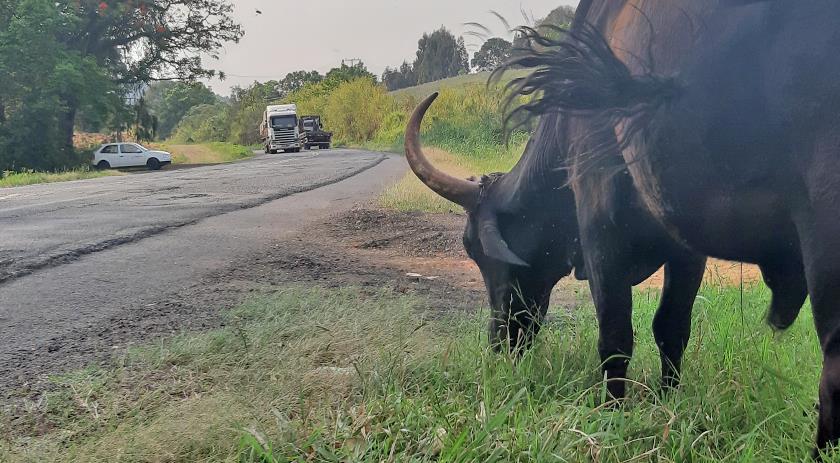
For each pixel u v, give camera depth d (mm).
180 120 151250
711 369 4148
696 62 2771
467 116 31672
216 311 6387
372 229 11594
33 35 40250
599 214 3592
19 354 5344
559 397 4004
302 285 7297
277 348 4891
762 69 2561
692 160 2826
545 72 3051
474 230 4625
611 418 3473
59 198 18781
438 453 3332
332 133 71625
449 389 4055
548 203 4270
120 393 4277
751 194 2699
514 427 3492
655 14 3102
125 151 41969
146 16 50719
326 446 3414
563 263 4469
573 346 4664
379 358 4508
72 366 5027
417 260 9219
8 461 3459
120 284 7617
